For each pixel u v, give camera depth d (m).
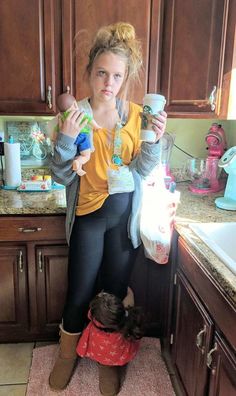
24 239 1.88
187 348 1.60
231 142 2.37
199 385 1.44
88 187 1.63
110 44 1.45
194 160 2.20
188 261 1.54
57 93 1.92
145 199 1.71
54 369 1.86
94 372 1.92
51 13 1.81
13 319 2.04
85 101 1.59
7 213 1.82
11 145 2.06
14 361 1.99
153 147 1.52
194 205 1.91
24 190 2.05
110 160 1.59
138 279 2.00
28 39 1.84
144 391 1.81
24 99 1.91
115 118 1.58
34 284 1.98
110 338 1.72
